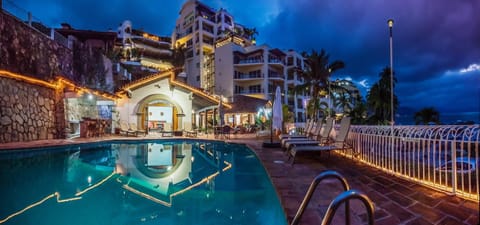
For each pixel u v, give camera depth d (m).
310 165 7.11
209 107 23.75
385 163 6.41
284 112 30.62
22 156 9.45
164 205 4.70
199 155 11.20
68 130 16.12
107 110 21.30
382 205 3.77
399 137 5.86
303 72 33.25
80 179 6.63
